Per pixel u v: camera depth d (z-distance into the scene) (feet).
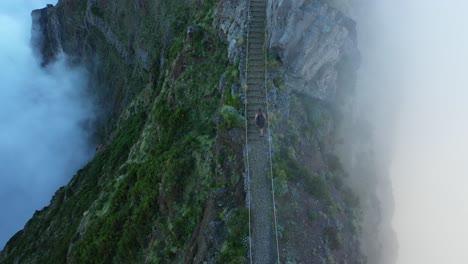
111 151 184.75
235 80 97.30
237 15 111.96
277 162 82.23
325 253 75.10
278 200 77.41
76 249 110.22
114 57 281.33
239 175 81.51
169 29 178.70
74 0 320.09
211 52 120.57
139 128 169.68
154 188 99.66
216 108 105.70
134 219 97.81
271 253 71.51
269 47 97.55
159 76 178.50
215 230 75.31
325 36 95.61
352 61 107.04
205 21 128.36
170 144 108.47
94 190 160.97
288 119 90.74
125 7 258.57
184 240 85.20
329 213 81.92
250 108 90.53
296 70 96.53
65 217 164.66
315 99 100.37
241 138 85.71
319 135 96.07
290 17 94.68
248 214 75.00
